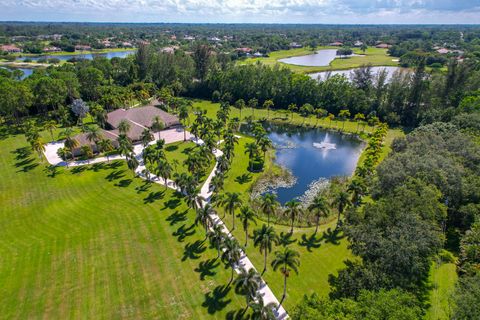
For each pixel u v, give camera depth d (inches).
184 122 5039.4
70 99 5831.7
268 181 3550.7
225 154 3639.3
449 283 2042.3
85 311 1875.0
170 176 3339.1
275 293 2021.4
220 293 2007.9
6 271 2159.2
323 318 1512.1
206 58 7603.4
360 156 4281.5
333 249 2429.9
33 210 2856.8
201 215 2303.2
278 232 2635.3
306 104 5905.5
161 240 2472.9
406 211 2100.1
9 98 4537.4
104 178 3425.2
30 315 1849.2
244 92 6742.1
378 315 1471.5
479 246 2063.2
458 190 2516.0
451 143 3122.5
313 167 3973.9
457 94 5103.3
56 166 3668.8
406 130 5236.2
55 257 2287.2
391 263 1776.6
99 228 2608.3
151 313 1870.1
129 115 4857.3
